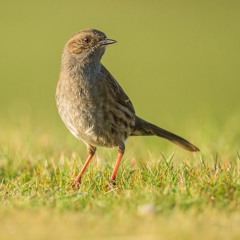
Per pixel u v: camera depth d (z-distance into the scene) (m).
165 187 9.62
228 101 30.56
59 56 39.72
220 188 9.34
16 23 46.34
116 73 37.06
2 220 8.47
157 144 16.19
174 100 30.81
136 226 7.94
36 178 10.99
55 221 8.30
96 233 7.78
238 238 7.38
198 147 14.36
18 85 33.81
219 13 50.28
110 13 49.34
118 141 11.95
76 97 11.55
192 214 8.35
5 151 12.95
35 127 16.00
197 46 43.06
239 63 39.44
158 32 45.66
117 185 10.31
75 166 11.50
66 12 48.81
